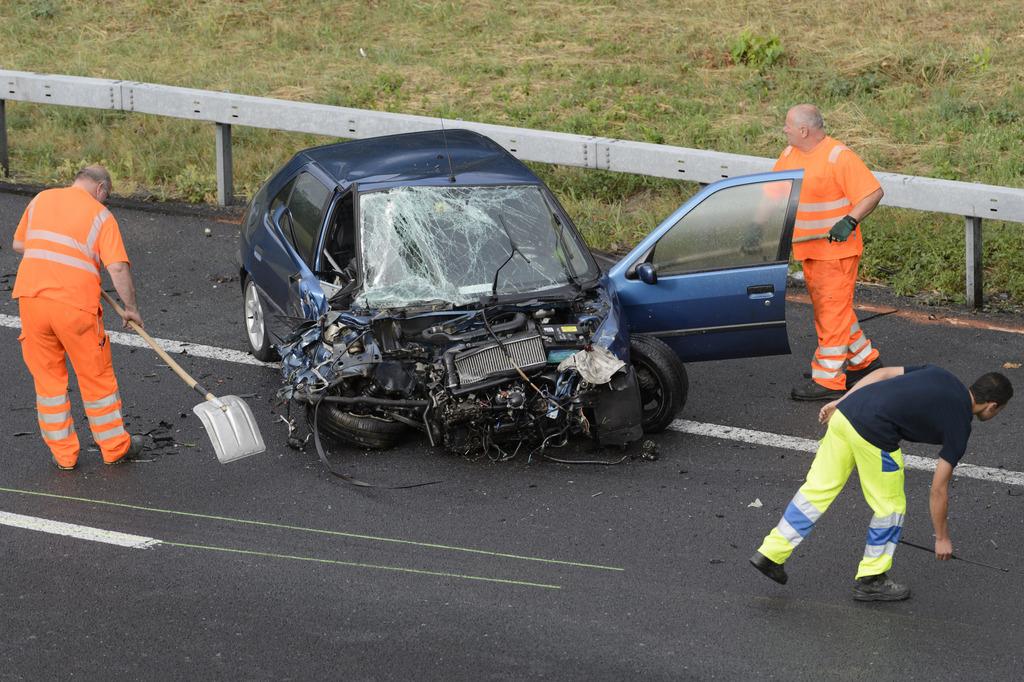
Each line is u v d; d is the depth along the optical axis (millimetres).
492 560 17500
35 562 17375
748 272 22438
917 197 28250
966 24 43750
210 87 42344
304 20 49781
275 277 23906
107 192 20531
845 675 14648
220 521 18672
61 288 19469
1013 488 19688
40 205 19922
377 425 20844
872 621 15883
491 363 20219
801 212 22766
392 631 15664
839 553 17703
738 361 25438
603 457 20938
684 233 22641
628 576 17062
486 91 41625
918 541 18094
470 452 20906
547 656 15109
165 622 15875
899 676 14617
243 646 15328
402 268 21734
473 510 19031
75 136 40062
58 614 16047
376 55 45625
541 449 20969
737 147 35844
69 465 20344
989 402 15805
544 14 48656
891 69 40625
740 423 22422
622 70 42406
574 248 22812
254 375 24531
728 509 19047
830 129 36906
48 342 19797
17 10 51844
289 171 25625
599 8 48438
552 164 34875
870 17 44938
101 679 14625
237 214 34875
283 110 34719
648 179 34875
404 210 22531
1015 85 38438
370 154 24953
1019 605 16281
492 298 21016
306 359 21266
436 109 39875
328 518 18781
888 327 26922
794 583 16891
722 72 41969
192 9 51531
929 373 15859
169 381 24141
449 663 14953
